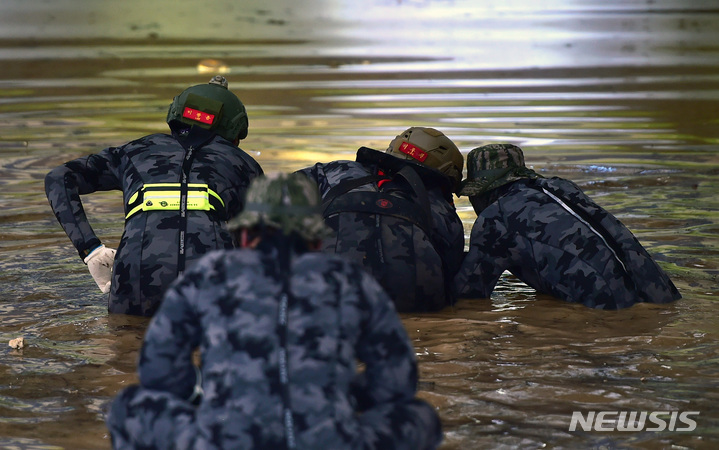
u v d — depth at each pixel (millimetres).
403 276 17141
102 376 14070
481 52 82875
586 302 17812
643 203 28812
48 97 59625
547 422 12055
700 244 23359
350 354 8531
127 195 17297
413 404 8852
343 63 75875
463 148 39688
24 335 16234
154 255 16641
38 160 37094
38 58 78375
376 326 8766
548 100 58312
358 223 17281
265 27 102188
